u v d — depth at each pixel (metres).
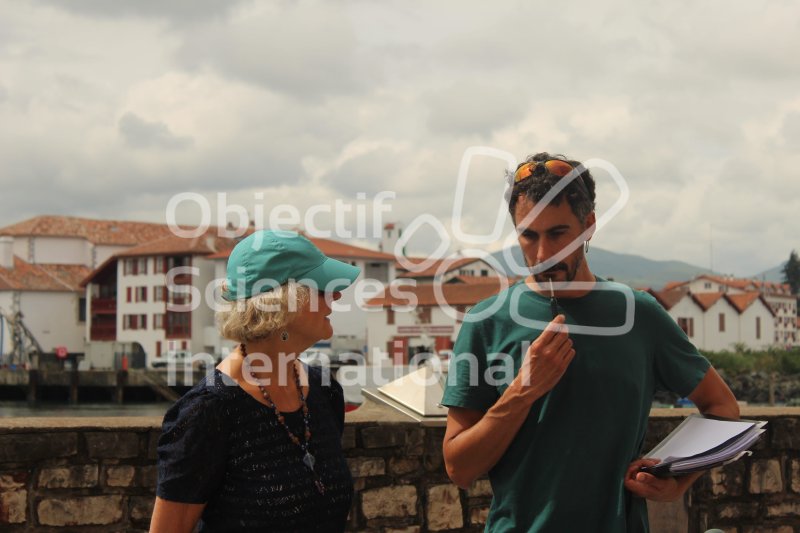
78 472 4.80
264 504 2.71
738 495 5.40
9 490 4.73
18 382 70.88
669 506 4.65
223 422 2.71
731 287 119.56
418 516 5.24
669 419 5.61
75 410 65.81
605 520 2.91
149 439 4.87
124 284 88.62
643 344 3.07
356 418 5.23
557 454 2.92
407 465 5.25
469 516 5.32
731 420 3.01
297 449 2.80
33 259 104.12
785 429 5.50
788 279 181.88
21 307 96.44
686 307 78.56
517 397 2.83
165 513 2.67
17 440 4.73
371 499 5.18
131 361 82.94
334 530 2.89
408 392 5.35
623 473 2.94
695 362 3.16
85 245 106.88
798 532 5.50
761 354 76.50
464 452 2.93
